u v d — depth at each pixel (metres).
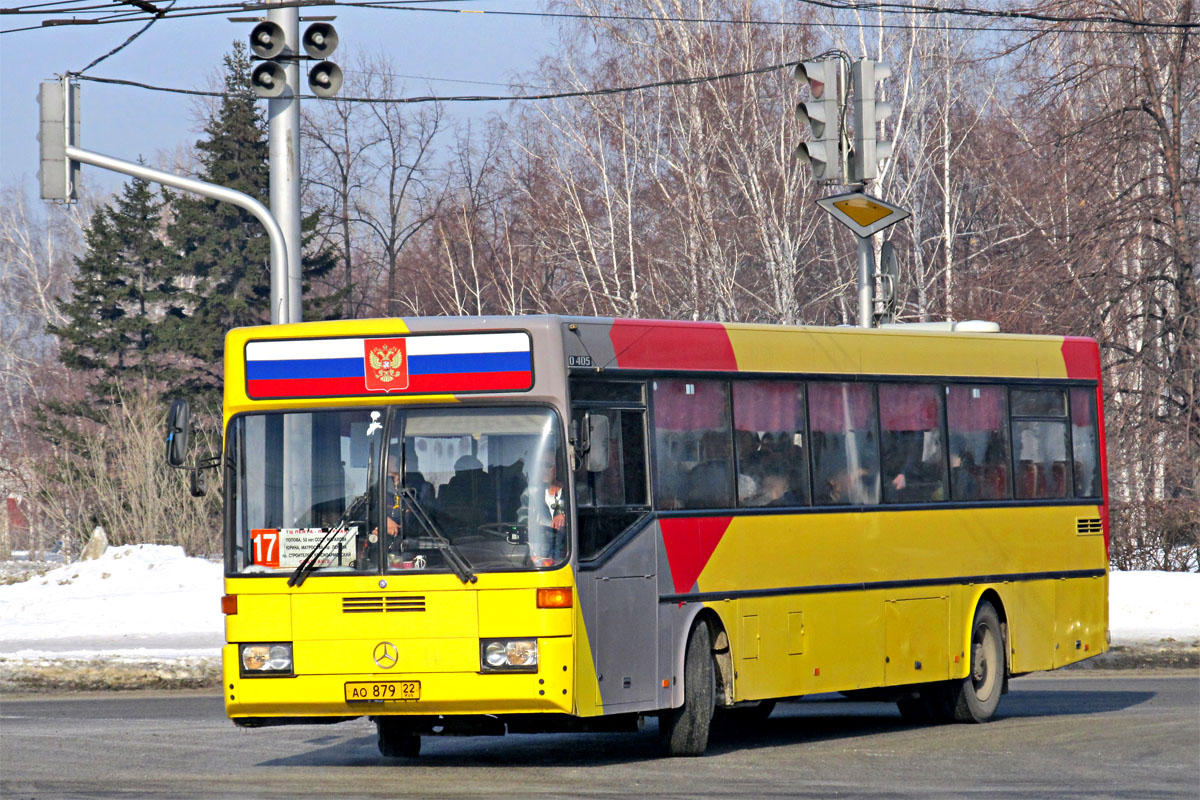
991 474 50.88
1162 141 102.94
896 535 46.97
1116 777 36.81
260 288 179.12
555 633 35.97
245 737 45.69
